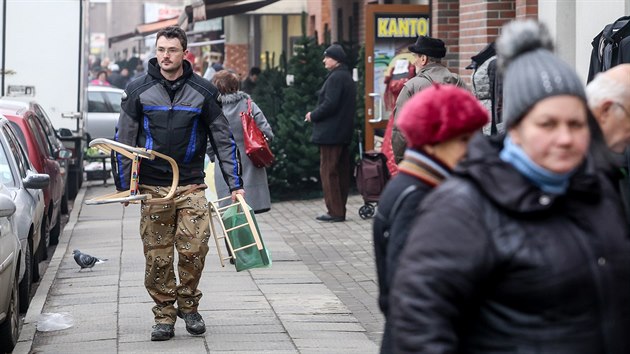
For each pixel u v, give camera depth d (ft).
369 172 59.21
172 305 32.14
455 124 15.15
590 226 12.75
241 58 145.48
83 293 40.01
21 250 35.86
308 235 55.16
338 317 35.40
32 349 31.68
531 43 13.05
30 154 49.90
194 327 32.35
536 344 12.59
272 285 41.14
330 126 58.75
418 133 15.35
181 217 31.42
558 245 12.57
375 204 64.64
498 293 12.72
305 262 46.98
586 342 12.58
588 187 12.84
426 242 12.78
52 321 34.63
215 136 32.04
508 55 13.12
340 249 50.49
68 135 69.97
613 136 18.22
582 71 45.70
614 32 35.09
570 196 12.87
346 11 99.71
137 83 31.24
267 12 116.47
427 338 12.61
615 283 12.68
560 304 12.56
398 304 12.87
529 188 12.66
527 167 12.75
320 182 72.69
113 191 83.20
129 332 33.27
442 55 40.22
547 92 12.60
